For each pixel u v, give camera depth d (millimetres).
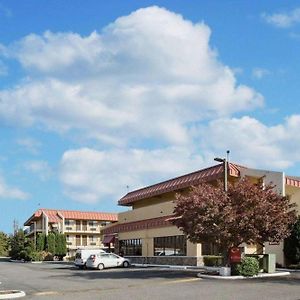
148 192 57500
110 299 20844
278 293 21562
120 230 57594
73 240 94688
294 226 36625
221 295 21234
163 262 47344
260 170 40875
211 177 44688
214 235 29906
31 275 39062
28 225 108688
